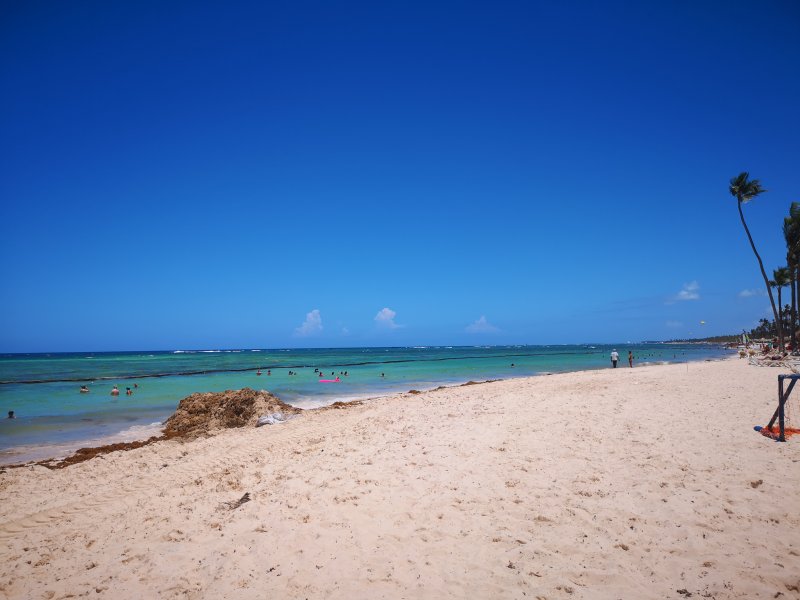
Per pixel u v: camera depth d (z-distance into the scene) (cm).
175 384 3150
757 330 11312
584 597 448
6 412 1952
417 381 3297
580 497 671
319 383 3173
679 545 530
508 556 527
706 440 947
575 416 1219
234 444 1220
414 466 848
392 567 518
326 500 711
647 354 8319
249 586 498
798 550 506
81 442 1394
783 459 815
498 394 1833
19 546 647
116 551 605
